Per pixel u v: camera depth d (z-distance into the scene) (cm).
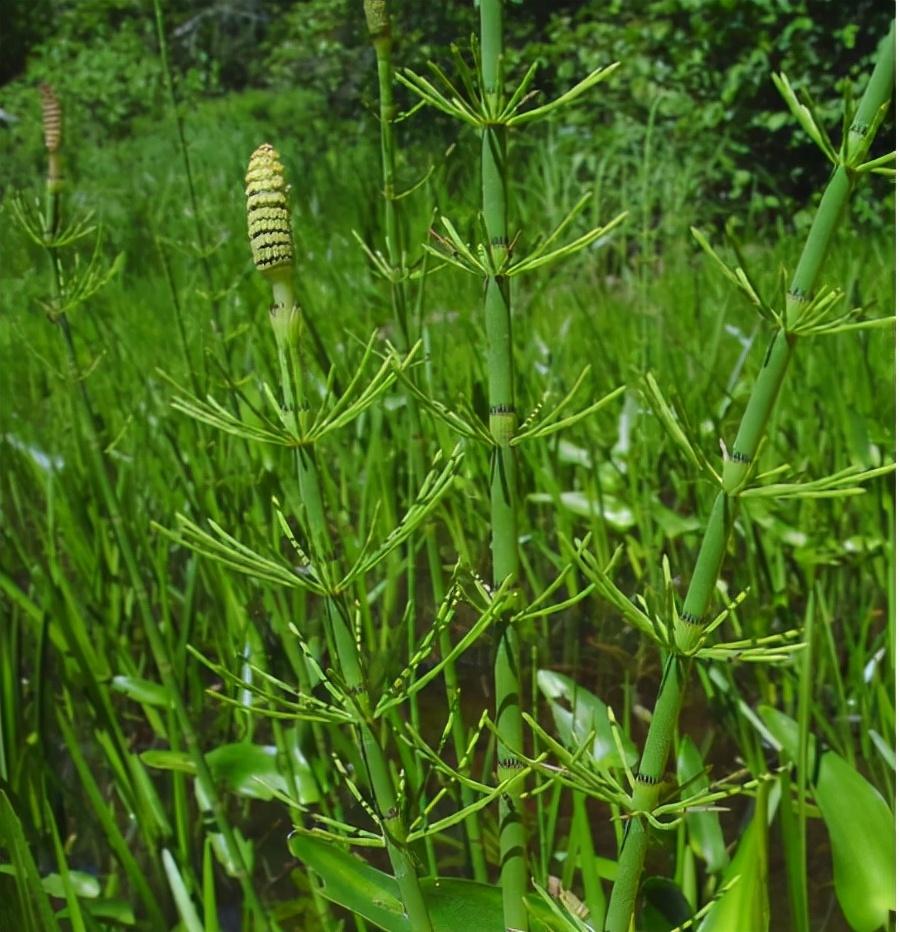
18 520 261
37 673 163
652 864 147
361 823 159
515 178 475
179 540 81
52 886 141
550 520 248
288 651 163
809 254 72
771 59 507
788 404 246
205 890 127
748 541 194
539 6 552
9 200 143
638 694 195
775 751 177
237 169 473
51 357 308
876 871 120
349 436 246
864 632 178
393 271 133
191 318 295
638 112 527
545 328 307
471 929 98
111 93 719
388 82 119
